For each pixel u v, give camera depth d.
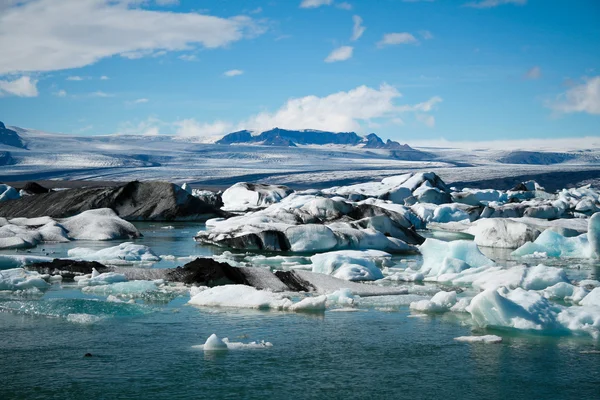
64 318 11.95
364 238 24.50
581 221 32.56
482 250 26.64
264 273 16.02
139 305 13.05
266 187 50.81
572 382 8.71
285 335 11.02
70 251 21.12
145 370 9.02
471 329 11.56
